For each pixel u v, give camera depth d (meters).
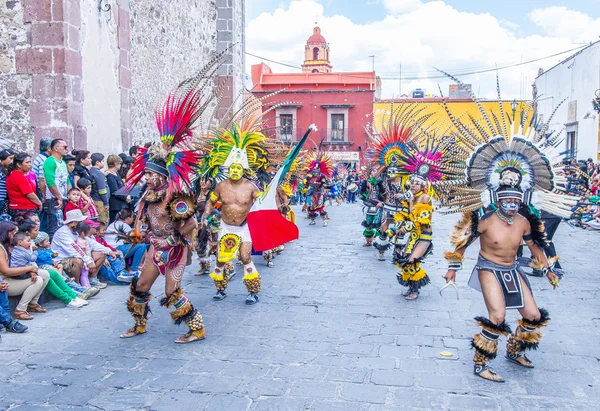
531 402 4.35
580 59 25.33
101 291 8.11
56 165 8.60
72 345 5.75
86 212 8.62
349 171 34.38
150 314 6.89
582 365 5.12
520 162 4.91
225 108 20.61
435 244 12.73
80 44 10.62
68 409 4.29
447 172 5.11
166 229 5.75
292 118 39.22
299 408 4.27
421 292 7.95
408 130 9.83
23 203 8.05
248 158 7.93
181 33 17.38
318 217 18.61
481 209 5.07
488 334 4.78
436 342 5.76
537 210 5.05
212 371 5.02
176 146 6.09
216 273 7.49
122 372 5.01
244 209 7.39
